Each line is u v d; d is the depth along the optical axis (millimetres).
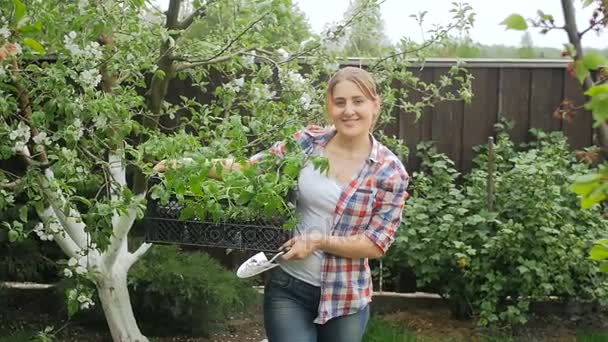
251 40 4020
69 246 3998
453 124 5828
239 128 2748
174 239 3193
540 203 4934
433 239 5113
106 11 3408
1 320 5035
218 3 3752
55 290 4855
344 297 2865
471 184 5609
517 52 5969
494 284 4926
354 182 2834
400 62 4547
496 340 4844
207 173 2598
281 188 2570
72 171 3102
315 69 4398
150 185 4043
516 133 5789
